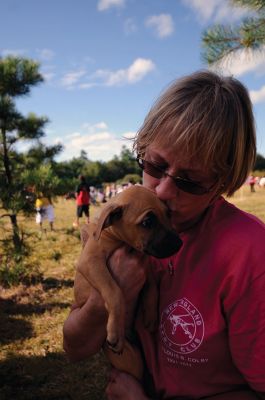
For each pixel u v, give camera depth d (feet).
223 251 1.46
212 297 1.47
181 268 1.57
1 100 7.13
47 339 4.97
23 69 7.25
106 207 1.77
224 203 1.63
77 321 1.78
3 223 7.08
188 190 1.54
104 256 1.77
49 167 6.95
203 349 1.49
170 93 1.54
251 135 1.57
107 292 1.69
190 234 1.59
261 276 1.39
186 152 1.48
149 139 1.58
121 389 1.74
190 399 1.53
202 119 1.45
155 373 1.63
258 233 1.47
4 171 7.15
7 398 3.79
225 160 1.51
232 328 1.44
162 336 1.59
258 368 1.42
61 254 8.71
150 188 1.77
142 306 1.72
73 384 4.00
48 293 6.63
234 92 1.52
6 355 4.60
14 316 5.71
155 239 1.62
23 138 7.55
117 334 1.66
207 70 1.60
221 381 1.51
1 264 6.90
